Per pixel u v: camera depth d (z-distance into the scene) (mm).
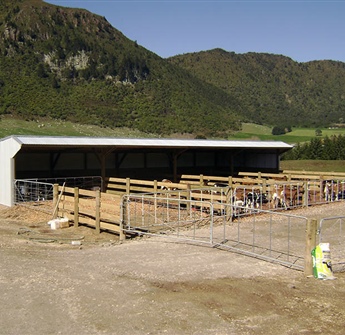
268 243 10680
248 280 7641
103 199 14703
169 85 117125
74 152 24734
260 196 16656
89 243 11141
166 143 23250
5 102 88625
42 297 6730
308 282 7598
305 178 22812
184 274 7957
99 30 139625
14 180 18156
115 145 20766
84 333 5453
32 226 13438
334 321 5895
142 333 5461
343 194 19828
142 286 7266
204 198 15312
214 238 11266
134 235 11992
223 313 6125
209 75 182875
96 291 7012
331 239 11266
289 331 5555
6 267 8398
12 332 5477
